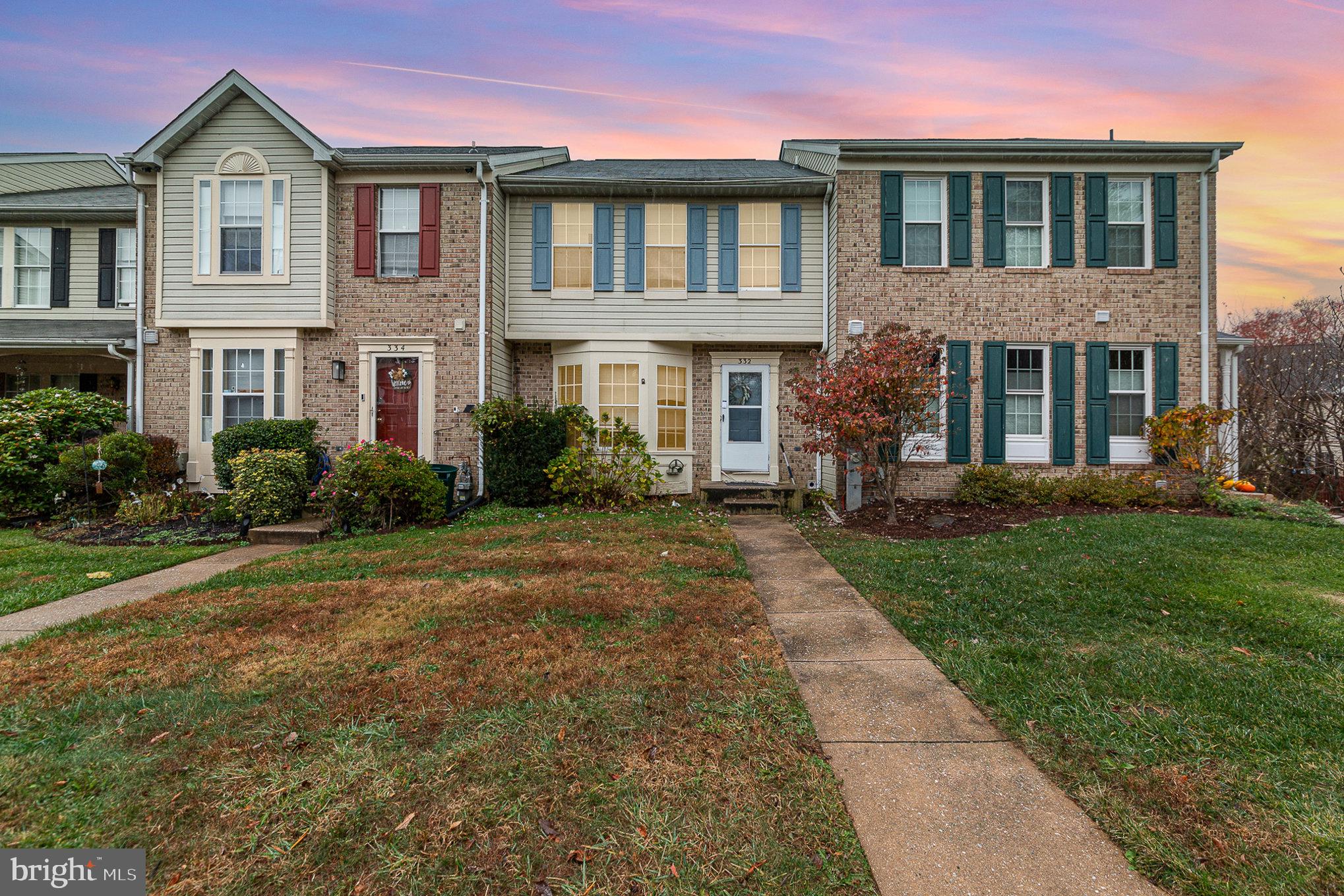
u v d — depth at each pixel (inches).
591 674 138.2
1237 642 154.6
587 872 80.0
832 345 436.1
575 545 281.7
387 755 105.3
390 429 430.3
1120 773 100.3
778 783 99.2
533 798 94.5
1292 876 77.4
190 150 422.6
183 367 427.8
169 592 209.9
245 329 424.2
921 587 209.0
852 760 106.6
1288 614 172.2
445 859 82.3
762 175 467.5
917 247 430.3
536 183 432.1
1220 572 217.8
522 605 188.5
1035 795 96.3
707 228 451.2
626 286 446.9
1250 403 610.5
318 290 420.5
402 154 474.3
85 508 369.1
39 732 113.4
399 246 434.6
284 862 81.6
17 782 98.0
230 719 118.0
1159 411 419.5
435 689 130.1
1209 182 421.4
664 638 161.0
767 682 135.3
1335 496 531.5
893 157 421.1
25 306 493.0
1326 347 583.8
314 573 235.3
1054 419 421.7
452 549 275.1
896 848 84.8
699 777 100.3
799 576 234.2
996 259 422.3
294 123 409.4
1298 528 299.6
